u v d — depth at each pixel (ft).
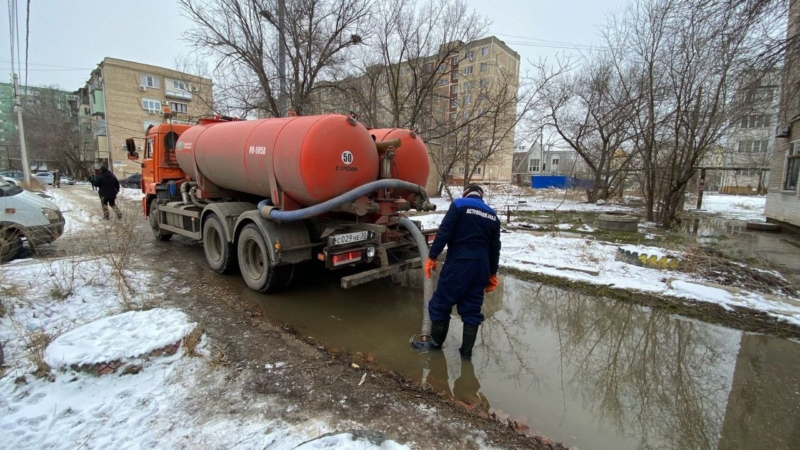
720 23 20.84
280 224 15.42
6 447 6.77
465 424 8.12
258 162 15.38
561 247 25.12
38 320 11.87
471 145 56.29
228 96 50.80
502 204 61.82
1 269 14.69
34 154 136.56
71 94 182.50
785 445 7.87
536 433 8.04
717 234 35.45
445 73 51.90
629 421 8.62
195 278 18.16
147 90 135.64
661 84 39.81
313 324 13.51
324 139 13.43
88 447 6.86
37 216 19.45
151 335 10.07
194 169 20.08
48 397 8.20
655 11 37.42
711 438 8.09
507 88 50.42
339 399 8.76
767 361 11.48
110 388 8.62
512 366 11.05
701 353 11.98
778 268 21.63
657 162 42.96
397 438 7.48
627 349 12.25
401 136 16.63
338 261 13.64
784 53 19.51
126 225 21.81
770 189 43.96
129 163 134.62
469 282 10.92
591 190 77.15
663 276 18.88
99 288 15.06
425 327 12.30
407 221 15.65
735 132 41.14
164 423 7.59
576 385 10.11
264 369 9.93
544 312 15.30
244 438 7.21
